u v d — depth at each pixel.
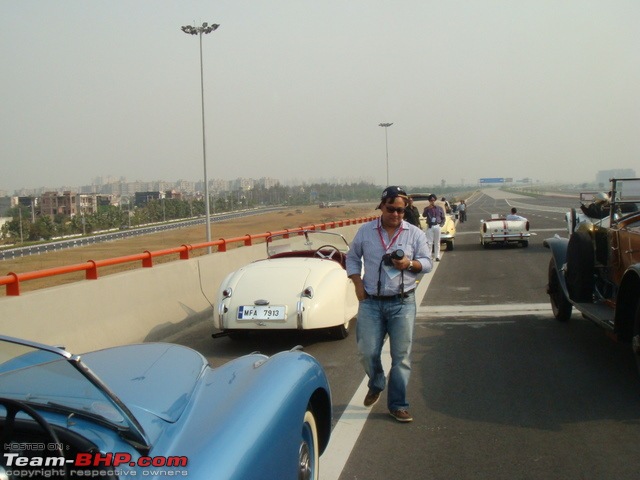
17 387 2.41
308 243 9.34
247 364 3.38
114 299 8.16
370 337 5.21
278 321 7.57
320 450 3.73
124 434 2.26
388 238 5.20
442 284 13.45
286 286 7.78
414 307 5.20
